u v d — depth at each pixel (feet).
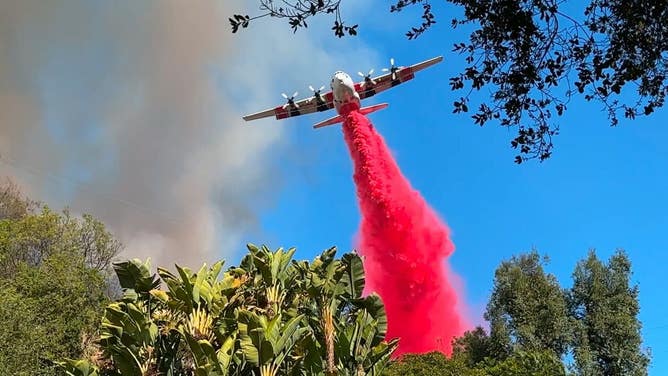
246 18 20.18
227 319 45.91
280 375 45.29
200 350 43.11
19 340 75.31
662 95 22.29
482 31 21.72
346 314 52.60
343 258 53.67
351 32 20.47
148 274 52.11
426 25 23.44
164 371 46.96
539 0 20.36
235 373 42.83
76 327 87.45
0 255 99.71
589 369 98.43
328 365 44.42
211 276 53.67
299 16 19.94
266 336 41.42
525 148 23.63
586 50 21.35
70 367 47.34
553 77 21.81
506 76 22.39
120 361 46.24
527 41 21.03
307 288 50.55
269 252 54.34
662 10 20.11
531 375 75.51
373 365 47.67
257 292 51.57
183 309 47.39
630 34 21.12
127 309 48.70
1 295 81.15
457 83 22.98
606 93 21.77
